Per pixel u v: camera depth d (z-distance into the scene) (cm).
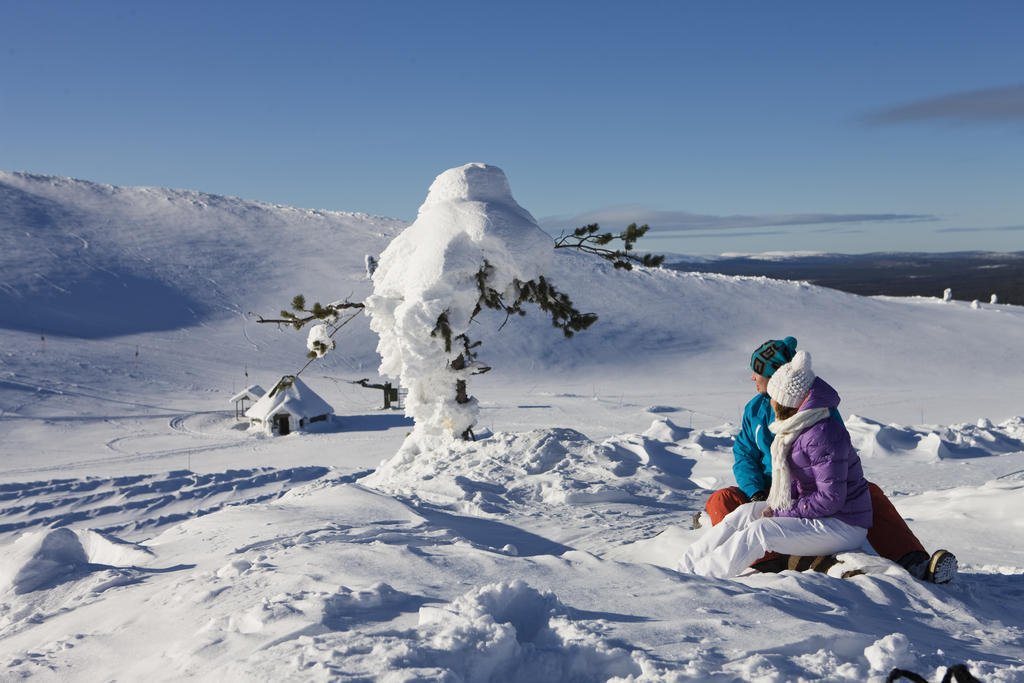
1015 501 661
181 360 7375
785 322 9788
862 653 268
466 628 245
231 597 359
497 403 5300
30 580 513
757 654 244
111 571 518
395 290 1369
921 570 430
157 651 297
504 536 690
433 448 1302
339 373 7325
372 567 396
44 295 9456
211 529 678
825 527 430
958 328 9575
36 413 5097
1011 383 6994
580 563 392
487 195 1368
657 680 219
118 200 16862
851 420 1773
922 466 1355
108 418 5069
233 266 12069
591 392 6297
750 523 438
